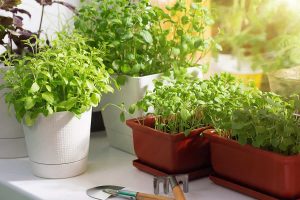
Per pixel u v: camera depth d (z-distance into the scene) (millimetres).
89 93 1470
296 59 1570
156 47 1650
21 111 1470
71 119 1481
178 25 1673
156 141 1463
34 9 1813
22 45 1660
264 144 1331
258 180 1340
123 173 1537
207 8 1634
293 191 1304
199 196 1397
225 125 1377
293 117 1388
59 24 1849
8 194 1505
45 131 1476
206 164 1496
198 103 1456
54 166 1504
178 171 1457
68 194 1427
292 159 1277
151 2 1829
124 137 1664
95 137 1804
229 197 1389
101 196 1399
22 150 1655
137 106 1502
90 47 1537
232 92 1489
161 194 1418
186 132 1420
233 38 1698
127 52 1613
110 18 1604
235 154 1373
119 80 1591
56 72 1466
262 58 1644
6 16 1720
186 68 1614
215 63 1747
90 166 1587
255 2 1642
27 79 1451
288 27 1583
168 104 1468
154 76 1598
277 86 1604
